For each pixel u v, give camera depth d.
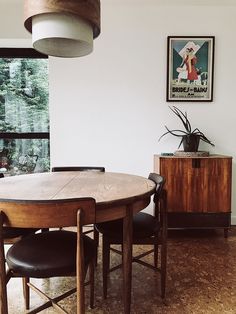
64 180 1.87
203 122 3.14
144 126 3.16
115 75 3.11
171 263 2.20
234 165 3.17
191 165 2.71
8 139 3.50
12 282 1.96
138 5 3.04
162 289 1.72
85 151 3.16
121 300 1.72
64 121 3.13
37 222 1.14
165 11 3.06
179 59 3.09
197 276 1.99
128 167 3.19
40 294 1.47
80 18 1.50
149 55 3.10
